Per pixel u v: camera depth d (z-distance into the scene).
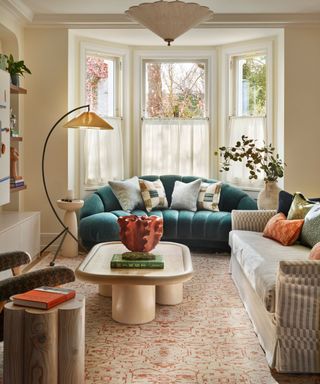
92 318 3.25
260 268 2.91
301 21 5.28
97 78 6.19
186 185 5.84
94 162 6.00
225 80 6.26
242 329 3.07
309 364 2.39
